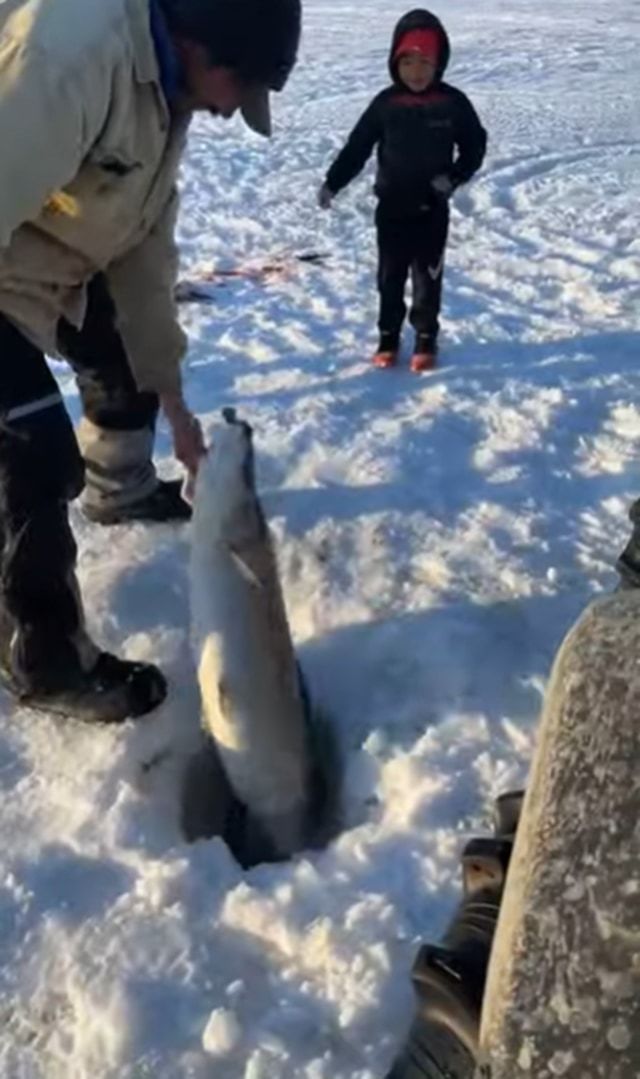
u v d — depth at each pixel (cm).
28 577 335
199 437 383
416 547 425
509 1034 166
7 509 331
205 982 278
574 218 840
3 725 355
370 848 307
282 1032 263
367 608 396
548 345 601
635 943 161
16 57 285
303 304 675
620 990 161
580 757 169
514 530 435
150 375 376
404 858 304
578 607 394
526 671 366
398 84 576
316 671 373
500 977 170
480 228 822
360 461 480
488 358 586
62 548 337
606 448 493
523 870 171
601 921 163
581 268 725
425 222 568
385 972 275
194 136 1127
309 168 1012
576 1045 163
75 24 290
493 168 980
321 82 1394
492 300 674
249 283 716
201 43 302
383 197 570
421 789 323
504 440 500
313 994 273
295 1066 257
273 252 784
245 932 289
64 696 346
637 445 494
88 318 400
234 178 983
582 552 423
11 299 321
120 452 427
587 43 1647
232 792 335
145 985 277
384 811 326
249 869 321
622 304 663
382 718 353
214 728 328
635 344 599
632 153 1045
